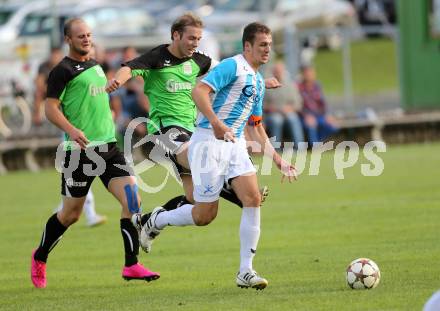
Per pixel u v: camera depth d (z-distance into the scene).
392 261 28.75
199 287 26.56
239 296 24.72
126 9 88.56
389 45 111.44
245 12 98.06
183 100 29.33
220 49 75.75
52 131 66.75
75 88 27.52
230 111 25.52
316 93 65.06
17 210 45.78
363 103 81.94
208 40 70.25
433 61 78.12
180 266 30.20
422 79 78.69
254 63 25.53
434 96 78.56
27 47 70.50
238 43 75.00
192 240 35.53
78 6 86.31
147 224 27.36
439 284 24.91
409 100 79.00
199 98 24.58
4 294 26.78
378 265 28.16
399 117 71.06
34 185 55.72
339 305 22.72
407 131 71.38
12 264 31.97
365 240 33.19
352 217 38.94
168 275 28.75
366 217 38.69
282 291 25.03
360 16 113.50
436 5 78.25
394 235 33.81
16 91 69.00
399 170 55.62
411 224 36.16
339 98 86.44
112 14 87.06
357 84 98.25
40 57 70.69
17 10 82.94
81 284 27.97
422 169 55.41
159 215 27.08
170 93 29.16
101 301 25.16
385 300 23.06
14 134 67.81
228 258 31.34
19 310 24.38
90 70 27.75
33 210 45.62
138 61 28.53
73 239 36.78
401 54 78.81
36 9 84.12
